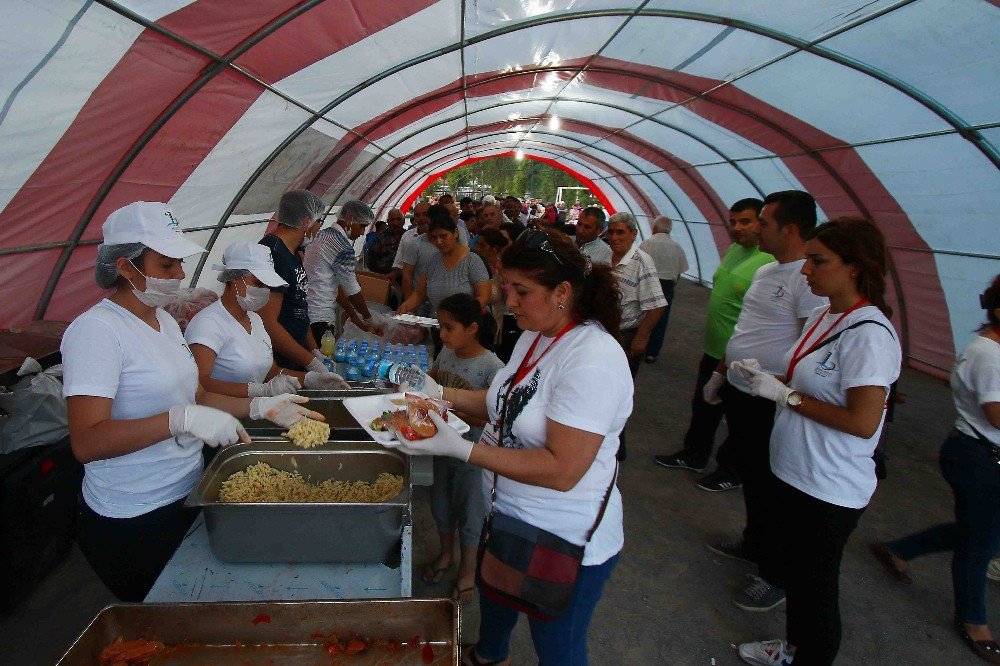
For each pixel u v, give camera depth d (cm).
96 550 197
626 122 1005
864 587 329
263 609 145
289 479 206
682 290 1378
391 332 453
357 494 203
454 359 286
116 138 307
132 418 183
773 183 931
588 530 164
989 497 268
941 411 620
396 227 902
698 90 680
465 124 1020
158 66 283
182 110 335
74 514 313
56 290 354
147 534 197
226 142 416
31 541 281
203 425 169
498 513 173
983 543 276
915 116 515
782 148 760
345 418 268
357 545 176
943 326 715
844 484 209
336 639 147
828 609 216
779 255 312
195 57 301
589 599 174
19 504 271
